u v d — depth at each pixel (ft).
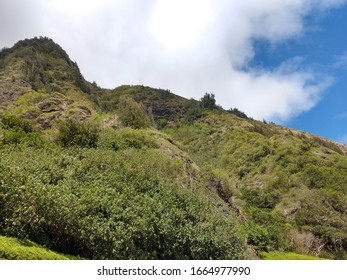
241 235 51.16
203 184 68.85
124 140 79.25
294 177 208.95
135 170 51.16
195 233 40.24
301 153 244.01
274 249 70.18
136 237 34.63
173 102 443.73
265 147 254.06
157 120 391.45
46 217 30.89
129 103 114.21
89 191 37.29
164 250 36.63
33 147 60.90
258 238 69.10
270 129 367.45
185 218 43.86
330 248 103.60
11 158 44.80
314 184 199.93
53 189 33.68
